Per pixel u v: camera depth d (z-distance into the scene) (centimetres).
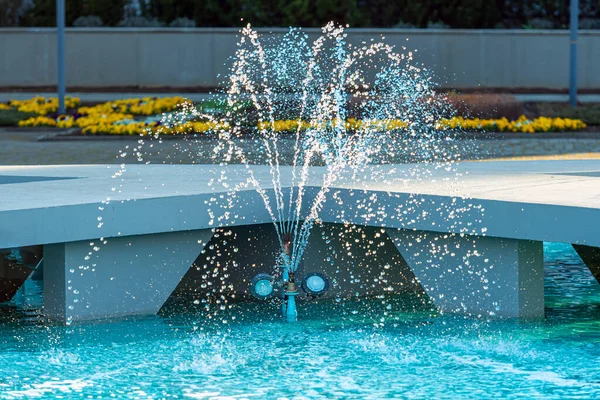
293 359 828
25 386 756
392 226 970
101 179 1122
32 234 887
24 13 3906
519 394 729
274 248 1067
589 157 2098
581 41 3688
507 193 942
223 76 3666
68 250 929
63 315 941
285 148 2192
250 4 3806
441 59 3675
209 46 3659
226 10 3900
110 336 898
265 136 2402
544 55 3700
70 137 2577
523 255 934
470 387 748
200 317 979
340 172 1170
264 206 1003
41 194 976
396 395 732
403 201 958
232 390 747
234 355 841
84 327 927
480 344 862
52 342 876
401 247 994
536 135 2623
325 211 1018
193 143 2423
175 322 955
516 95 3559
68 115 2997
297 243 1049
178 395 735
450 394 732
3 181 1180
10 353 843
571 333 895
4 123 2948
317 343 878
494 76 3703
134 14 3947
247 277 1088
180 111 2970
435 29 3700
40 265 1153
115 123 2702
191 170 1237
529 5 4091
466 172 1175
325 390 745
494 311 952
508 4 4088
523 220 881
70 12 3862
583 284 1130
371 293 1090
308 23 3775
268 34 3666
